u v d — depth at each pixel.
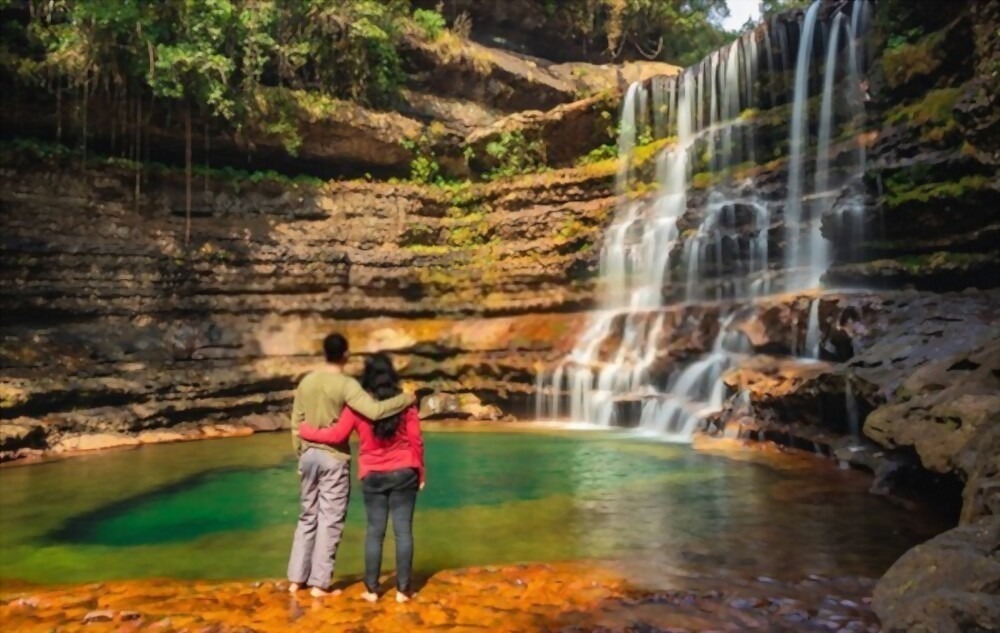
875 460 9.30
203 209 18.33
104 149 17.83
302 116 19.52
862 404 9.92
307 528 5.64
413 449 5.50
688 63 32.12
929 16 14.48
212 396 15.99
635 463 10.95
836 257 13.48
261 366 16.95
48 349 14.91
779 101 18.17
